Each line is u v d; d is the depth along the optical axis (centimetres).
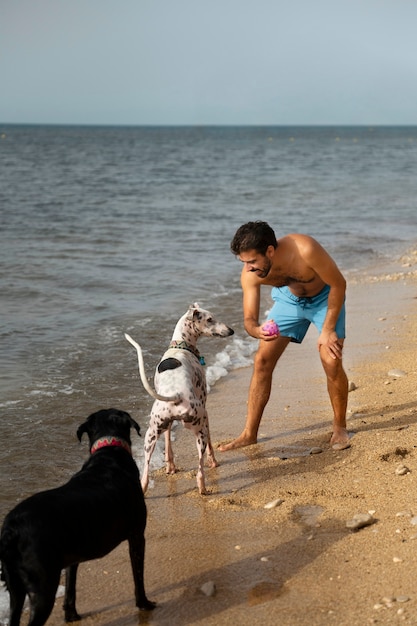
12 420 715
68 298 1266
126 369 887
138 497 427
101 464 426
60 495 388
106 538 400
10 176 4159
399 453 617
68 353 944
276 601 418
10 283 1372
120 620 415
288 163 6025
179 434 721
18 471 610
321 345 612
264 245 571
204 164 5844
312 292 624
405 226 2372
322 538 486
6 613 436
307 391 819
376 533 484
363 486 561
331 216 2589
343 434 657
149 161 6212
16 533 365
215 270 1566
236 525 519
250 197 3191
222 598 426
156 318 1139
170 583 449
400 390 783
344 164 5894
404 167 5538
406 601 402
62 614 427
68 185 3672
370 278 1502
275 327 587
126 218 2430
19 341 992
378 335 1029
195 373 592
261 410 670
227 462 639
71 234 2042
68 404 764
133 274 1500
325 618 396
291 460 630
